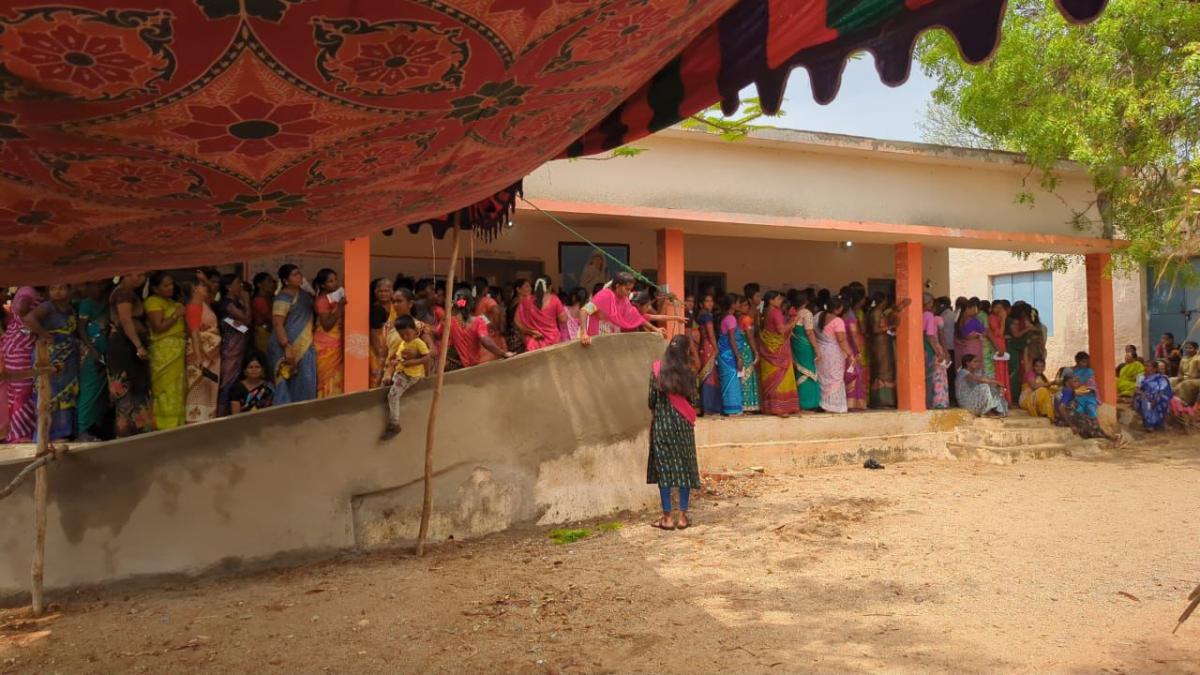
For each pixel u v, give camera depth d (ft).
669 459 21.80
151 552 17.28
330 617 15.19
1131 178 36.24
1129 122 33.53
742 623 14.70
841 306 35.12
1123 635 13.89
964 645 13.50
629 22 7.52
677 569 18.22
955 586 16.80
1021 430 36.17
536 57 7.53
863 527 22.08
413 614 15.29
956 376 38.88
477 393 21.43
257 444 18.49
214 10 5.74
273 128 7.52
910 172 35.65
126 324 20.58
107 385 21.39
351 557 19.30
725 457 31.24
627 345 24.43
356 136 8.09
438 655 13.29
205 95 6.76
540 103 8.82
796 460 32.42
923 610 15.34
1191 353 47.83
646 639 13.92
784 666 12.69
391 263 33.88
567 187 28.53
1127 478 30.14
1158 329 56.08
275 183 8.94
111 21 5.66
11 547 16.26
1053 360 60.80
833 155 33.78
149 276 21.56
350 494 19.47
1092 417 37.73
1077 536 20.99
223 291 23.20
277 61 6.47
